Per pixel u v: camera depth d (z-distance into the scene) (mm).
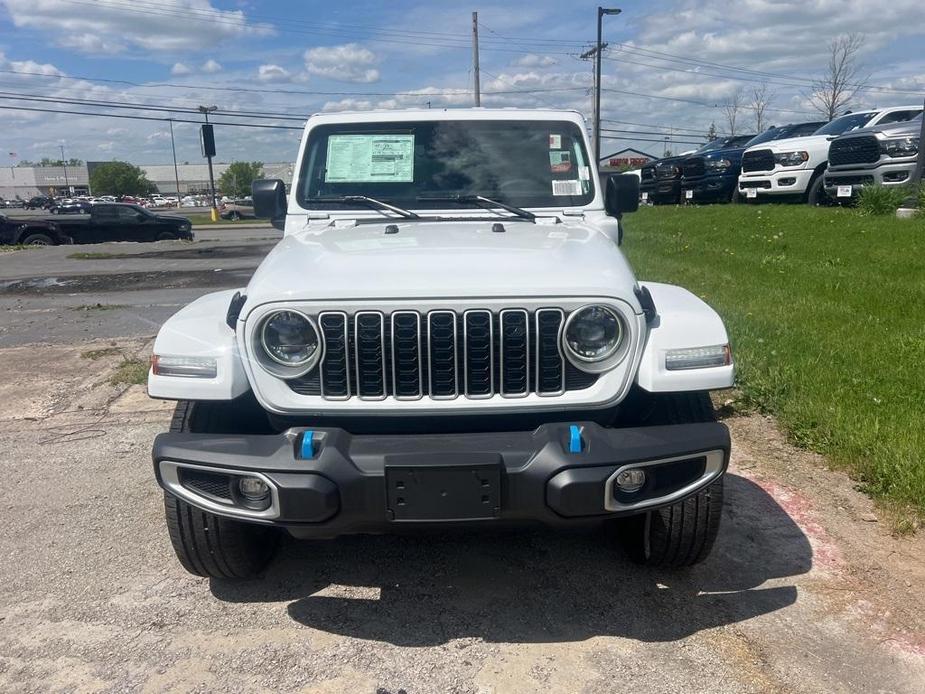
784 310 7219
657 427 2742
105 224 24531
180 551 3082
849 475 4160
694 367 2807
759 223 12695
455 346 2699
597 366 2752
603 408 2785
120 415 5445
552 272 2795
